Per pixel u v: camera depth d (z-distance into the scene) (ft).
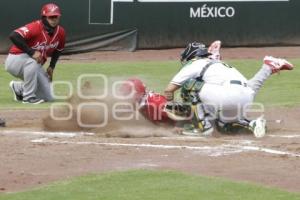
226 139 78.95
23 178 60.49
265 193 55.36
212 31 185.47
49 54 117.80
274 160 66.95
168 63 162.81
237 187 56.95
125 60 168.14
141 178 59.72
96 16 179.22
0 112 102.58
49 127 86.28
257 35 188.03
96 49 180.45
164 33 183.62
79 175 61.05
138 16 181.88
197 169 63.21
